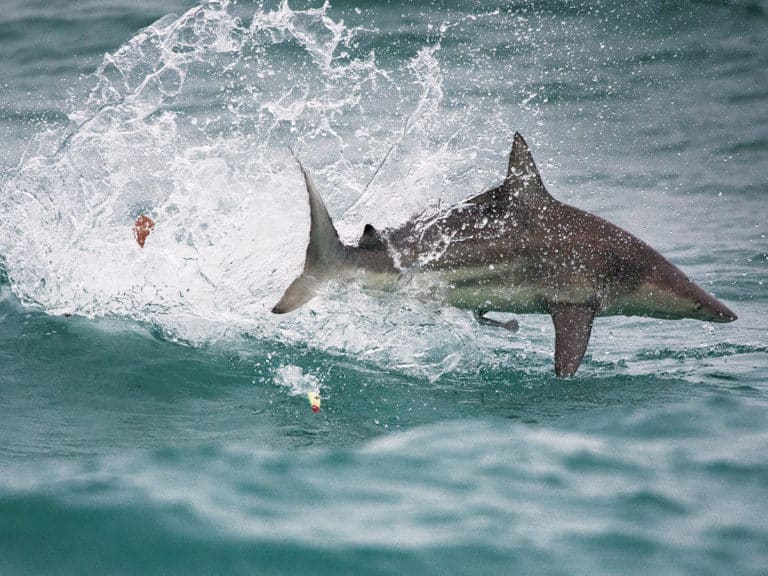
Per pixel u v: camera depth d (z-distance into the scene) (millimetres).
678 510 15898
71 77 48969
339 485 16766
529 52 50375
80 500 16047
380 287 22812
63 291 26047
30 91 47531
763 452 18047
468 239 23438
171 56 38188
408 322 24578
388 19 53031
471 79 47438
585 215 24547
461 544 14898
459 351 24688
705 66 49438
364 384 22047
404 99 44656
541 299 23953
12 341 23531
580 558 14578
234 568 14312
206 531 15180
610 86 47500
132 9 57812
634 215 36750
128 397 20891
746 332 27016
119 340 23766
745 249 33781
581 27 53219
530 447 18453
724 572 14234
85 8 58344
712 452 18094
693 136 43375
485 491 16578
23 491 16328
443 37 51500
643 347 25938
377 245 22797
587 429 19406
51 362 22469
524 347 25641
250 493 16438
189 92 44719
